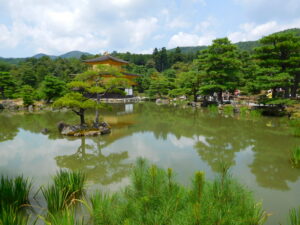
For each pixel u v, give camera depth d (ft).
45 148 34.81
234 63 87.81
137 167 10.41
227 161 27.71
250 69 100.32
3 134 45.21
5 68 211.00
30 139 40.73
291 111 61.77
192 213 7.20
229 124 55.47
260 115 66.90
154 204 8.63
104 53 157.99
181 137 41.93
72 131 44.45
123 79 49.70
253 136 41.91
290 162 27.27
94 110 89.51
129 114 77.25
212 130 48.39
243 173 23.79
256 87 69.67
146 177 9.60
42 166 26.71
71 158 29.78
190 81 106.63
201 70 106.01
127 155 30.89
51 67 205.46
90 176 23.08
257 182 21.43
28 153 32.17
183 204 8.67
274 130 47.03
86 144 37.01
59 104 41.65
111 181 21.57
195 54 326.03
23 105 96.48
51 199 15.28
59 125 47.62
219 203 8.07
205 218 7.18
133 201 9.20
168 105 112.68
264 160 28.09
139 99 151.23
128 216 8.56
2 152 32.76
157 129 50.21
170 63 320.50
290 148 33.35
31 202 17.04
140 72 228.63
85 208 15.92
